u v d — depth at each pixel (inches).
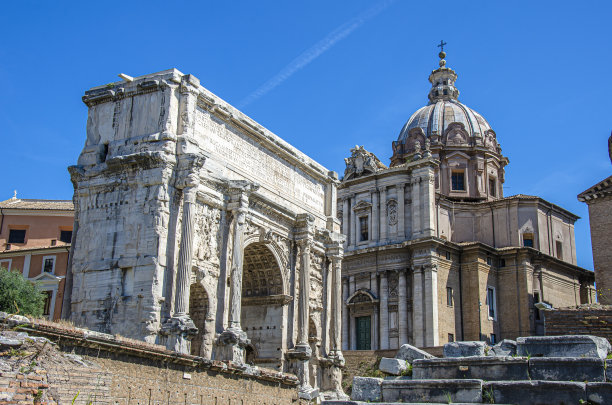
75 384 824.3
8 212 2559.1
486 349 1023.6
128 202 1599.4
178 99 1658.5
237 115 1835.6
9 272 2044.8
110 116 1705.2
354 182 3056.1
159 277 1517.0
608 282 2262.6
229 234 1738.4
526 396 841.5
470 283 2819.9
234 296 1667.1
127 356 1052.5
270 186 1980.8
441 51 3858.3
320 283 2187.5
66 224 2554.1
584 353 915.4
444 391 900.6
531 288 2913.4
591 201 2362.2
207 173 1676.9
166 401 1128.2
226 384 1314.0
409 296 2748.5
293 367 1927.9
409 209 2876.5
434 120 3484.3
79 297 1589.6
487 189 3341.5
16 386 711.7
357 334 2869.1
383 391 951.6
